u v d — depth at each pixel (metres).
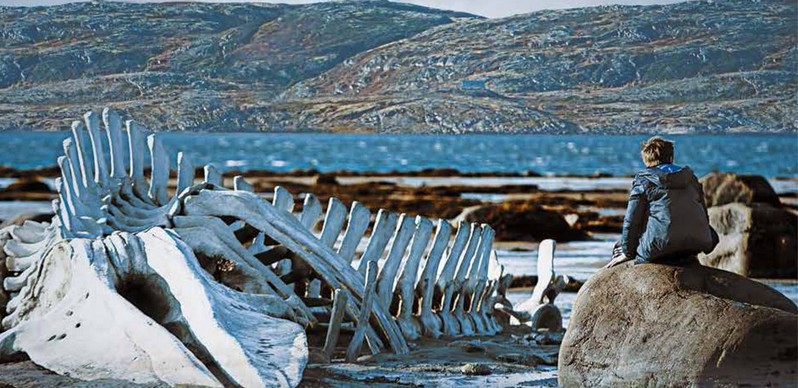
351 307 19.12
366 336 19.08
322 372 16.84
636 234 14.73
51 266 17.67
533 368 18.19
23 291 18.69
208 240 18.48
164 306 15.77
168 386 13.73
